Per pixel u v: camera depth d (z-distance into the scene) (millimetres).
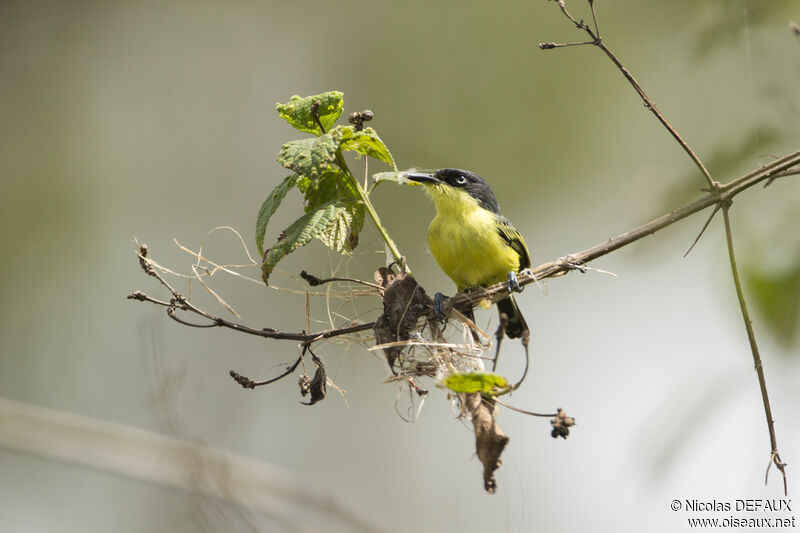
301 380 5867
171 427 7785
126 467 8453
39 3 14461
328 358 12852
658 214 7617
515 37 14656
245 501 7680
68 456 8750
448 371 5859
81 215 13688
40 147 13914
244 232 13656
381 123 14531
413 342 5672
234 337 12570
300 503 8180
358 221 6035
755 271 7023
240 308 12820
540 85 14523
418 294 5895
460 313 6145
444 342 5953
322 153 5250
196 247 13391
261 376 12484
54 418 8945
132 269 13211
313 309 12734
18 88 14070
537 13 14617
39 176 13773
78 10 14508
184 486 7613
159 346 9281
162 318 12438
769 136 7512
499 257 7551
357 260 7855
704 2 8656
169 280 13047
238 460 7945
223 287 12938
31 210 13625
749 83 7973
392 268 6258
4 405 8906
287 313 12797
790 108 7582
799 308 6871
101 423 8852
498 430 5117
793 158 5551
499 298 6203
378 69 14766
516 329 8078
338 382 12875
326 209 5703
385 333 5852
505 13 14742
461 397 5578
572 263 5973
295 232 5582
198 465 7617
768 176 5602
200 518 7422
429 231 7848
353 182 5930
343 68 14805
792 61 7848
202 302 12750
